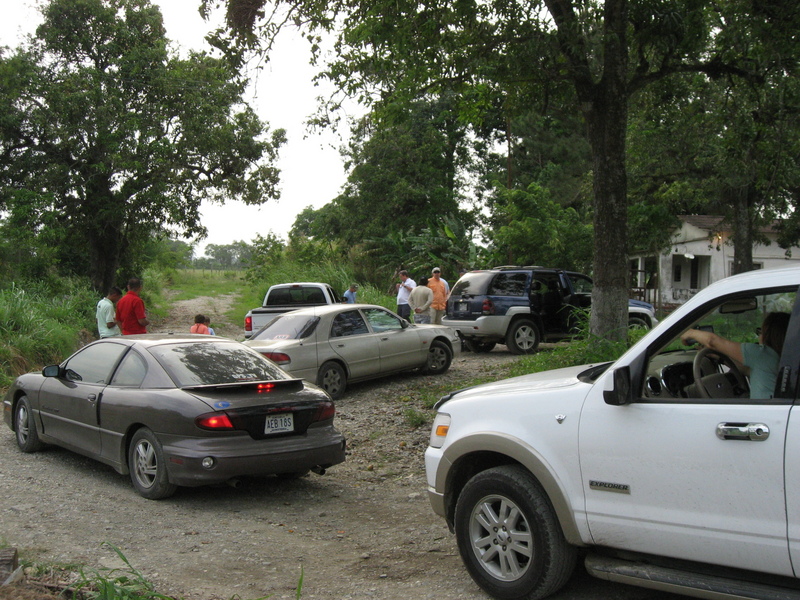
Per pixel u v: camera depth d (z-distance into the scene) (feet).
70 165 86.22
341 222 132.36
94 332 69.41
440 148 128.88
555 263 82.02
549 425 13.33
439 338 44.80
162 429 20.68
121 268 106.73
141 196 86.74
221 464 19.94
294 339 36.70
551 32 33.63
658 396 13.32
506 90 41.22
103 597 12.69
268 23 36.55
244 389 21.38
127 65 83.56
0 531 18.13
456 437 14.79
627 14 34.32
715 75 39.09
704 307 12.08
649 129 67.67
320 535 18.57
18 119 81.15
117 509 20.39
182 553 16.96
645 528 12.00
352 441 29.81
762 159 43.45
